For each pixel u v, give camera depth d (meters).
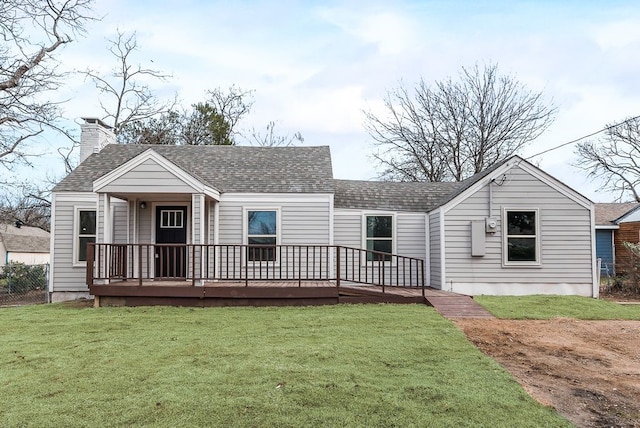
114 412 4.10
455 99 27.98
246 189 12.71
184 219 12.33
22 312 9.80
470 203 12.14
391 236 13.65
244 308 9.88
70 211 12.48
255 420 3.94
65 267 12.40
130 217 11.99
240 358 5.85
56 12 14.61
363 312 9.19
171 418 3.97
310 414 4.07
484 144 27.41
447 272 12.05
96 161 13.84
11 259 31.78
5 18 13.30
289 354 6.01
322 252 12.77
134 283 10.62
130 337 7.13
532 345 6.95
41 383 4.92
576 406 4.49
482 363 5.74
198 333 7.39
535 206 12.06
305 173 13.71
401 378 5.06
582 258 11.96
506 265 11.95
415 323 8.09
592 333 7.90
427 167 28.81
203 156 14.63
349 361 5.71
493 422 3.95
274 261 12.00
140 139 27.69
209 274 12.30
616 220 23.14
